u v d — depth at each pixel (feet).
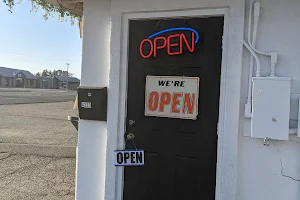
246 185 8.31
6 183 15.31
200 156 8.76
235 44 8.18
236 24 8.16
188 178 8.91
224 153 8.36
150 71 9.23
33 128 32.55
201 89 8.70
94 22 9.87
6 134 28.48
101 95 9.63
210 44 8.56
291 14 7.87
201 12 8.54
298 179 7.88
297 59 7.84
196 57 8.71
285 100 7.55
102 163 9.95
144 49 9.23
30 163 19.29
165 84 9.06
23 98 83.92
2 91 127.34
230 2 8.19
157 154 9.24
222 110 8.42
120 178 9.61
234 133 8.25
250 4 8.14
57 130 31.78
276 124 7.64
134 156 9.39
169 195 9.14
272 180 8.10
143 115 9.35
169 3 8.81
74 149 22.72
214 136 8.59
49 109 53.98
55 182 15.64
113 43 9.46
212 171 8.62
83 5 10.02
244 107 8.27
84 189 10.16
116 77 9.46
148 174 9.36
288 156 7.95
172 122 9.04
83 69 10.05
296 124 7.83
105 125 9.87
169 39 8.91
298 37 7.82
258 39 8.14
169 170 9.11
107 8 9.71
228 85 8.29
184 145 8.93
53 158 20.63
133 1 9.20
